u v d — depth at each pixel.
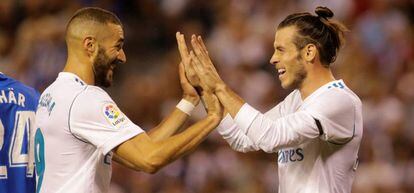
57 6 18.44
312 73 7.45
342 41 7.57
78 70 7.47
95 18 7.50
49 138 7.37
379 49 17.50
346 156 7.42
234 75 16.56
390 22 18.05
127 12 18.69
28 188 8.06
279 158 7.64
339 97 7.26
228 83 16.48
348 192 7.57
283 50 7.47
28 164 8.06
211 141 15.11
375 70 16.75
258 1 17.97
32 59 17.58
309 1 18.02
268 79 16.48
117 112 7.27
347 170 7.48
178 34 7.88
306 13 7.55
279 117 7.84
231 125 8.00
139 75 17.70
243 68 16.61
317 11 7.51
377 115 15.56
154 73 17.77
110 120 7.21
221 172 14.85
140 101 16.56
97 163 7.34
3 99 7.98
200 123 7.37
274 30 17.31
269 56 16.91
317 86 7.44
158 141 7.23
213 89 7.46
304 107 7.36
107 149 7.17
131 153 7.19
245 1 18.02
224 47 17.33
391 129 15.38
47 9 18.41
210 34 18.25
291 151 7.51
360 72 16.52
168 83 16.75
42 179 7.47
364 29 17.94
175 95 16.56
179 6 18.59
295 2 18.02
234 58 17.09
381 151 15.05
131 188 14.69
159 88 16.72
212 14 18.48
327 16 7.52
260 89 16.12
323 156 7.42
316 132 7.19
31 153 8.09
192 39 7.70
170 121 8.05
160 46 18.45
